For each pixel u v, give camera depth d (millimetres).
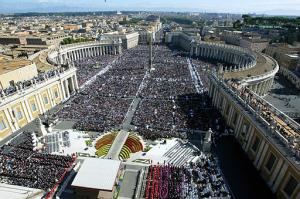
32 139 58094
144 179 47000
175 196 42281
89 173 44969
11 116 65625
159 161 52875
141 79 108938
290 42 163750
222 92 71812
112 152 55219
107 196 42781
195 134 62344
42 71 90000
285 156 40375
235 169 50531
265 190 45375
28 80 77875
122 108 76688
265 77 86125
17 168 48844
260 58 114000
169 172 48375
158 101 82250
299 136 43312
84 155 55000
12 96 65875
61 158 52719
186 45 198250
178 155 54625
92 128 64875
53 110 79500
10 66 82125
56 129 65688
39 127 62188
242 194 44000
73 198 42906
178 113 72938
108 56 169250
